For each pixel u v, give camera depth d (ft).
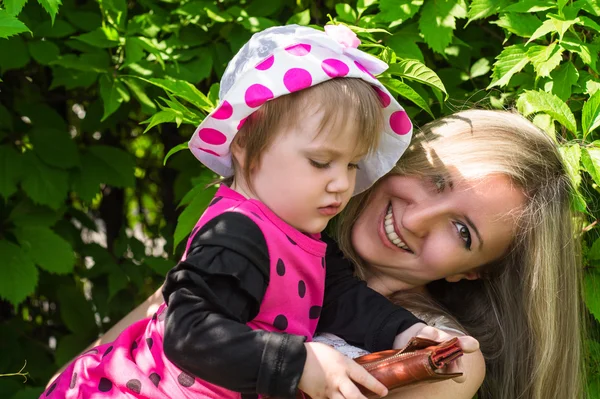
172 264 8.77
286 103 4.83
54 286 9.21
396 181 5.86
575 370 6.36
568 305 6.21
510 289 6.29
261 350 4.46
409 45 6.72
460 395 5.58
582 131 6.56
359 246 6.01
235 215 4.86
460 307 6.67
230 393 4.88
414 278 6.07
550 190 5.89
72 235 9.00
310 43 5.00
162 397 4.97
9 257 7.64
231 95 4.88
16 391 8.36
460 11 6.57
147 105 7.09
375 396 4.68
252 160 5.00
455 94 7.35
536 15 6.70
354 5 7.46
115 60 7.36
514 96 7.07
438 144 5.89
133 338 5.52
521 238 5.92
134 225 11.31
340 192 4.97
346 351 5.43
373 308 5.57
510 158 5.75
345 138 4.84
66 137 8.17
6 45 7.34
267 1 7.30
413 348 4.72
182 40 7.36
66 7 7.89
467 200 5.67
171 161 9.09
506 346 6.39
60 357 8.92
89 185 8.34
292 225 5.06
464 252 5.80
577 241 6.41
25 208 8.14
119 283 8.93
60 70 7.54
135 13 8.25
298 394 4.75
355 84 4.92
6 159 7.85
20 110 8.28
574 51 6.08
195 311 4.56
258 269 4.75
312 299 5.24
